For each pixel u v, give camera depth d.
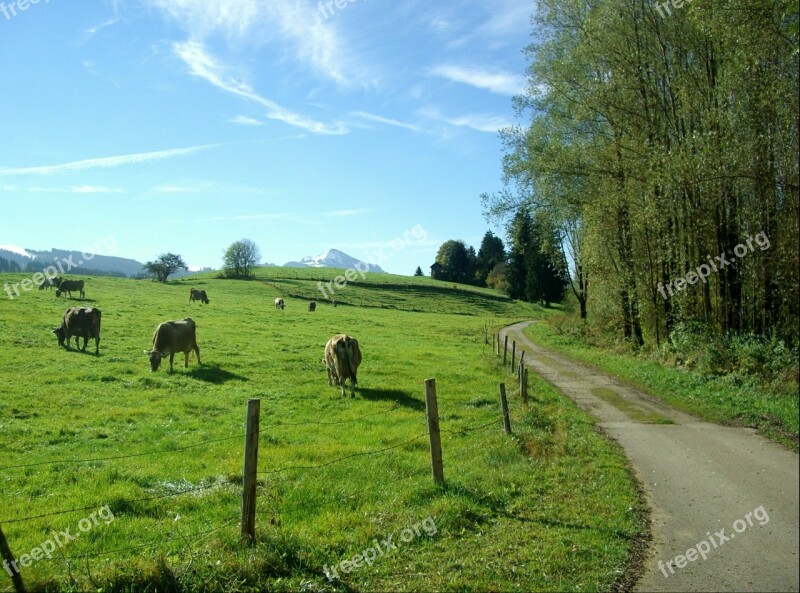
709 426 14.47
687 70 26.44
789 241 20.91
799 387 17.30
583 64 29.83
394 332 46.75
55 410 17.38
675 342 26.34
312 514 8.76
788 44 19.00
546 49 31.62
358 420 16.67
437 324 59.19
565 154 30.19
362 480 10.47
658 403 18.22
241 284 85.12
